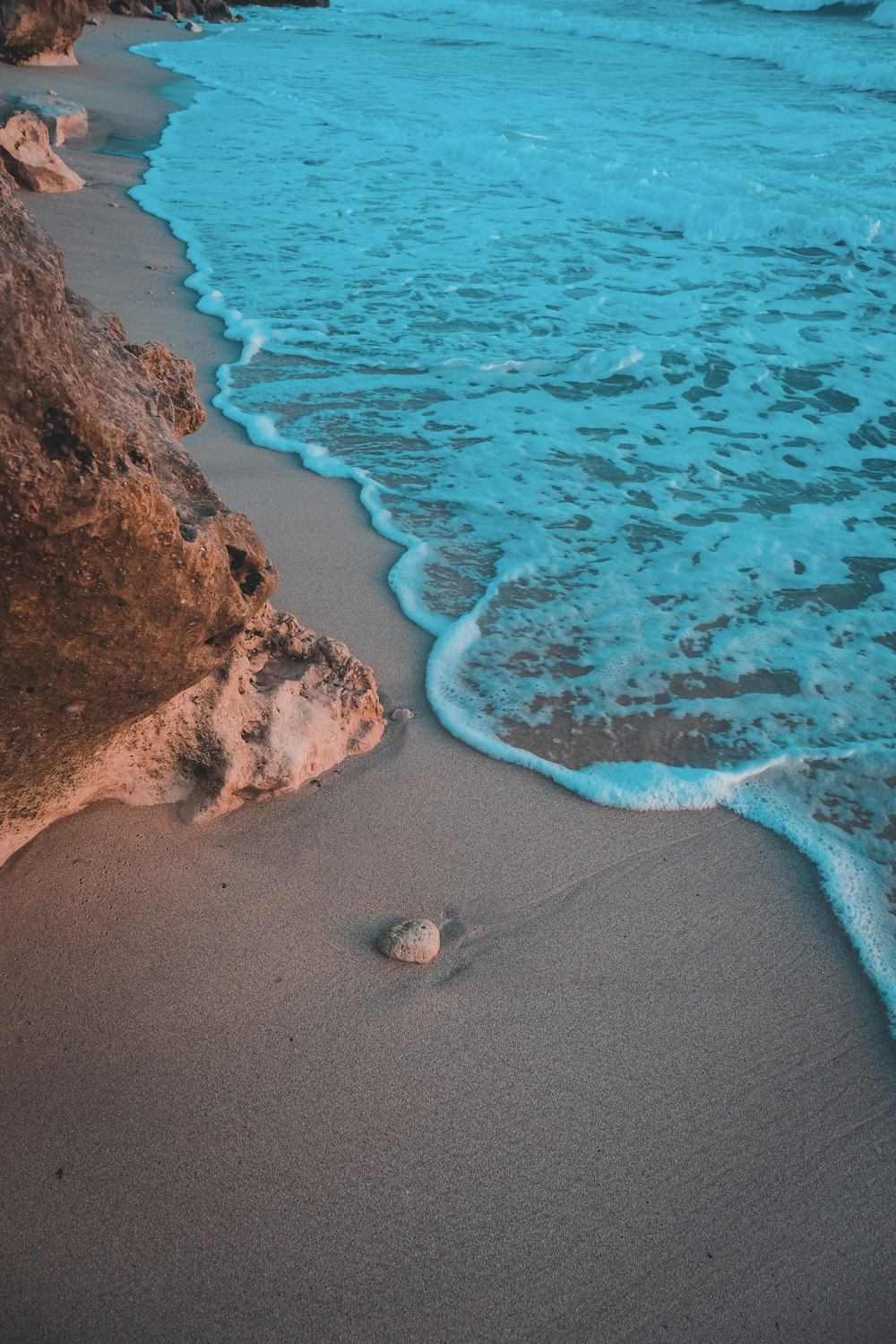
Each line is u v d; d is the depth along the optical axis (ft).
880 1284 6.84
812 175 37.40
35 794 8.67
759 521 16.76
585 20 83.87
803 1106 7.92
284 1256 6.64
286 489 17.15
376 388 21.25
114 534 6.55
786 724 12.28
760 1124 7.76
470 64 65.16
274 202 34.55
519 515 16.70
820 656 13.52
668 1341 6.44
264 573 8.86
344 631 13.61
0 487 5.87
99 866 9.27
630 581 15.06
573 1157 7.41
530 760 11.50
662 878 10.05
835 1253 6.98
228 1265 6.56
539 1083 7.92
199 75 57.82
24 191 32.42
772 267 29.84
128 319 23.90
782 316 25.94
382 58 67.21
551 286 27.78
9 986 8.17
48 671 7.00
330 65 63.87
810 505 17.30
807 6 88.38
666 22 82.89
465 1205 7.03
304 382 21.42
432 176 39.04
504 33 83.30
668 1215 7.11
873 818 10.93
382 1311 6.42
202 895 9.22
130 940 8.68
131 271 27.12
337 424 19.61
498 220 33.78
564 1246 6.86
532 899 9.69
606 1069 8.08
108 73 55.52
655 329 24.85
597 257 30.37
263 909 9.18
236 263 28.48
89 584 6.66
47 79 50.08
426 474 17.90
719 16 87.45
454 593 14.61
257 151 41.50
